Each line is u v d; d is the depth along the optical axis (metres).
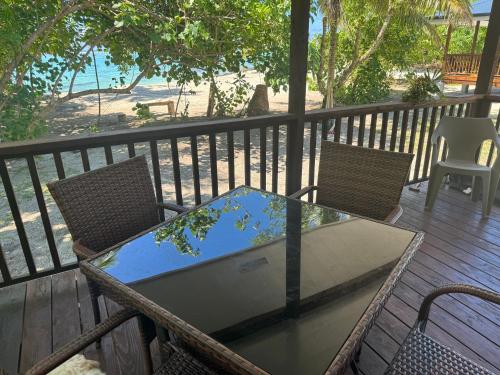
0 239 4.03
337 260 1.34
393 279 1.21
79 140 2.04
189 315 1.06
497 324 1.85
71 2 5.69
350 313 1.07
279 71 6.83
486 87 3.58
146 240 1.49
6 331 1.87
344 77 8.98
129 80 8.52
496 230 2.83
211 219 1.68
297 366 0.90
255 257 1.37
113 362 1.67
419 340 1.26
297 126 2.75
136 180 1.84
